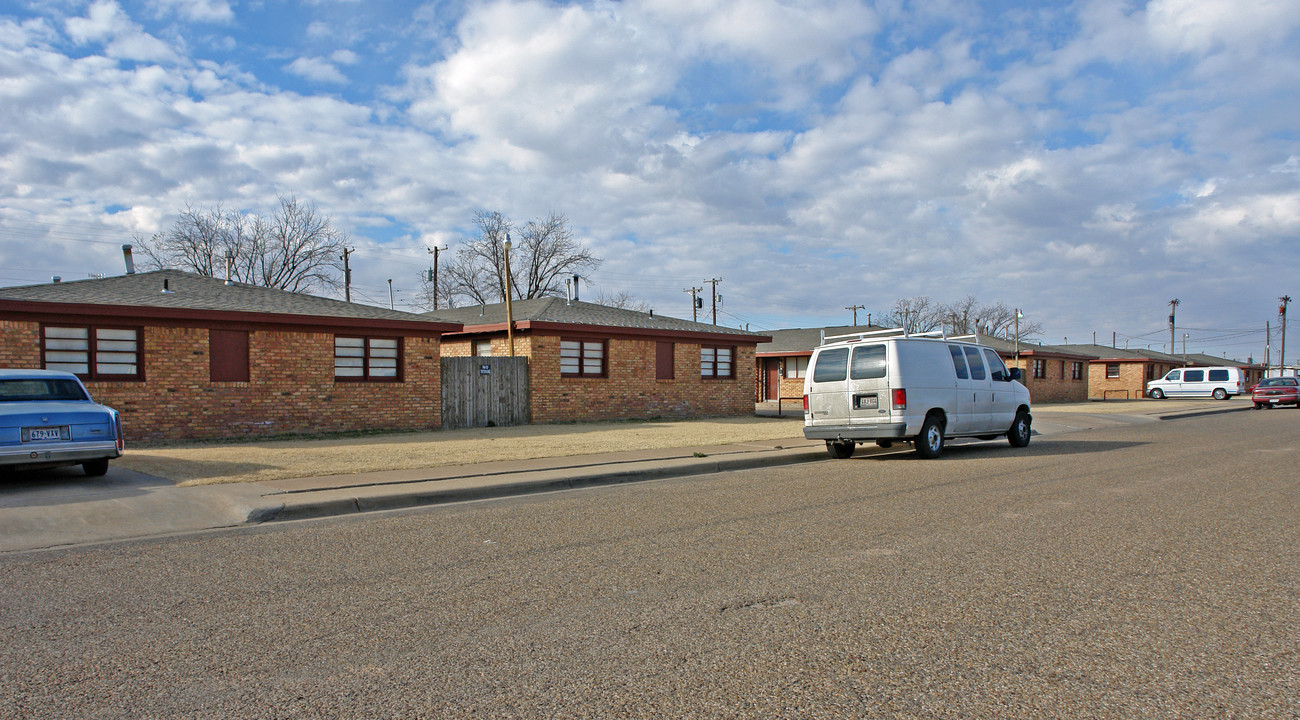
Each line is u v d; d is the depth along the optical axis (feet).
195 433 52.70
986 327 264.93
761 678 11.86
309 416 57.47
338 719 10.66
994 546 20.54
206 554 20.88
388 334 61.72
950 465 40.40
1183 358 201.36
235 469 36.42
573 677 12.00
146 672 12.40
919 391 42.91
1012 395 50.11
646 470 37.32
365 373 60.75
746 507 27.35
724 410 85.10
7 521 24.67
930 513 25.61
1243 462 40.14
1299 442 51.83
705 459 41.73
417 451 44.91
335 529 24.26
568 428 64.18
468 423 66.44
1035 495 29.37
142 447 48.47
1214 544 20.67
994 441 57.11
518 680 11.91
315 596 16.65
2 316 46.09
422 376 63.21
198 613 15.53
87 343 49.24
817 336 122.42
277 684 11.87
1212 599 15.70
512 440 52.49
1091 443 53.21
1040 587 16.58
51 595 16.99
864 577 17.52
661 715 10.66
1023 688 11.43
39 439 31.27
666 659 12.67
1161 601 15.56
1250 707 10.79
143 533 24.14
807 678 11.85
